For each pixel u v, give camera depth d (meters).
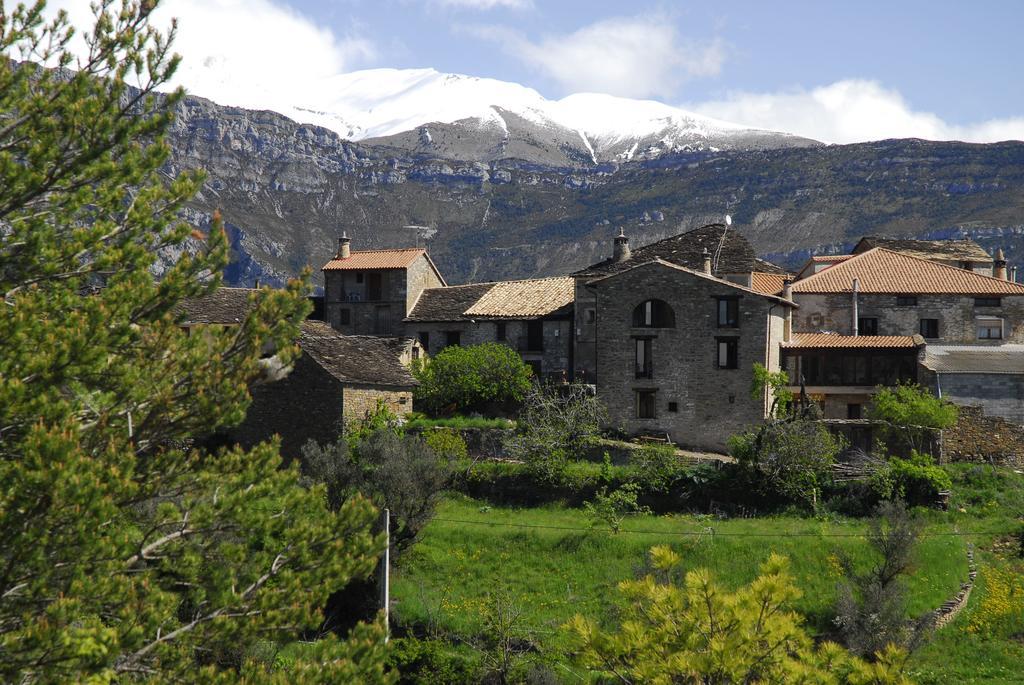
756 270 71.12
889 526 38.94
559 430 49.62
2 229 19.05
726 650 16.83
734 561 39.34
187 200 19.98
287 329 18.72
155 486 17.17
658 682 17.27
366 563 18.16
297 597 17.27
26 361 16.20
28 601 15.66
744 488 45.47
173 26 20.17
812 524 42.66
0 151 18.97
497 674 33.25
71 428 15.26
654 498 46.06
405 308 75.81
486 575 39.84
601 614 37.00
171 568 17.38
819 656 18.02
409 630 35.22
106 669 14.75
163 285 18.44
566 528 42.94
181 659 16.70
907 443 49.22
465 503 47.16
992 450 49.94
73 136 18.94
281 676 16.48
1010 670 33.53
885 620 33.62
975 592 37.28
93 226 19.20
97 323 16.78
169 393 17.20
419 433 51.44
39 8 19.52
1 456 16.47
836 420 50.34
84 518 14.70
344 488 41.75
